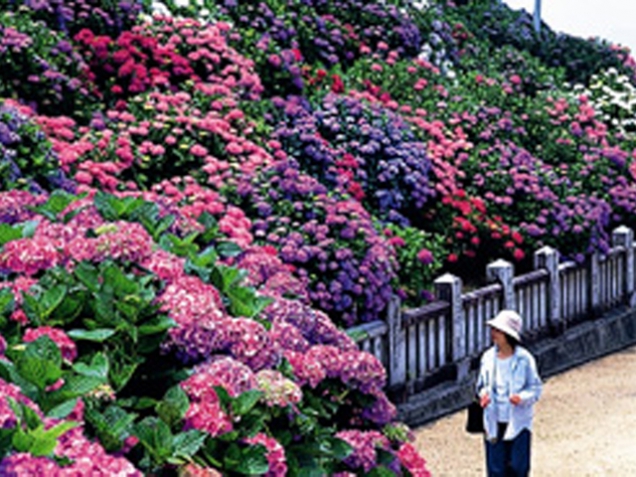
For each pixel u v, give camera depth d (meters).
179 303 4.09
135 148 12.59
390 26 20.42
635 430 10.95
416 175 14.81
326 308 11.08
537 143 18.61
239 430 3.88
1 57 12.67
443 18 22.97
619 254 16.36
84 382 3.55
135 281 4.16
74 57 13.90
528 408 8.41
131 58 14.57
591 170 17.56
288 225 11.55
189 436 3.64
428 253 13.02
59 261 4.32
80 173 11.33
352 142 14.67
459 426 11.32
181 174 12.77
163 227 4.95
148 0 16.56
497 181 15.73
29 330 3.84
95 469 3.10
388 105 17.16
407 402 11.41
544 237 15.27
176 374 4.01
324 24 19.38
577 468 9.79
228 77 15.24
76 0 15.54
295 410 4.20
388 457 4.84
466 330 12.56
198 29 15.82
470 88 19.81
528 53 24.38
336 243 11.34
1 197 5.17
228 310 4.66
